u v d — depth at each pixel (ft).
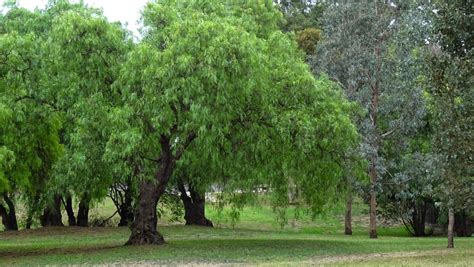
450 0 51.62
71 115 63.41
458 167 51.08
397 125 101.55
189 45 57.57
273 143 65.00
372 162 99.14
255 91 62.18
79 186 74.08
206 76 56.49
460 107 50.26
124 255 63.00
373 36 104.58
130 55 58.95
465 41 51.72
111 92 63.57
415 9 63.87
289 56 73.20
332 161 69.92
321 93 67.87
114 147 57.11
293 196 79.87
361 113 82.89
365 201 129.18
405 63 70.64
